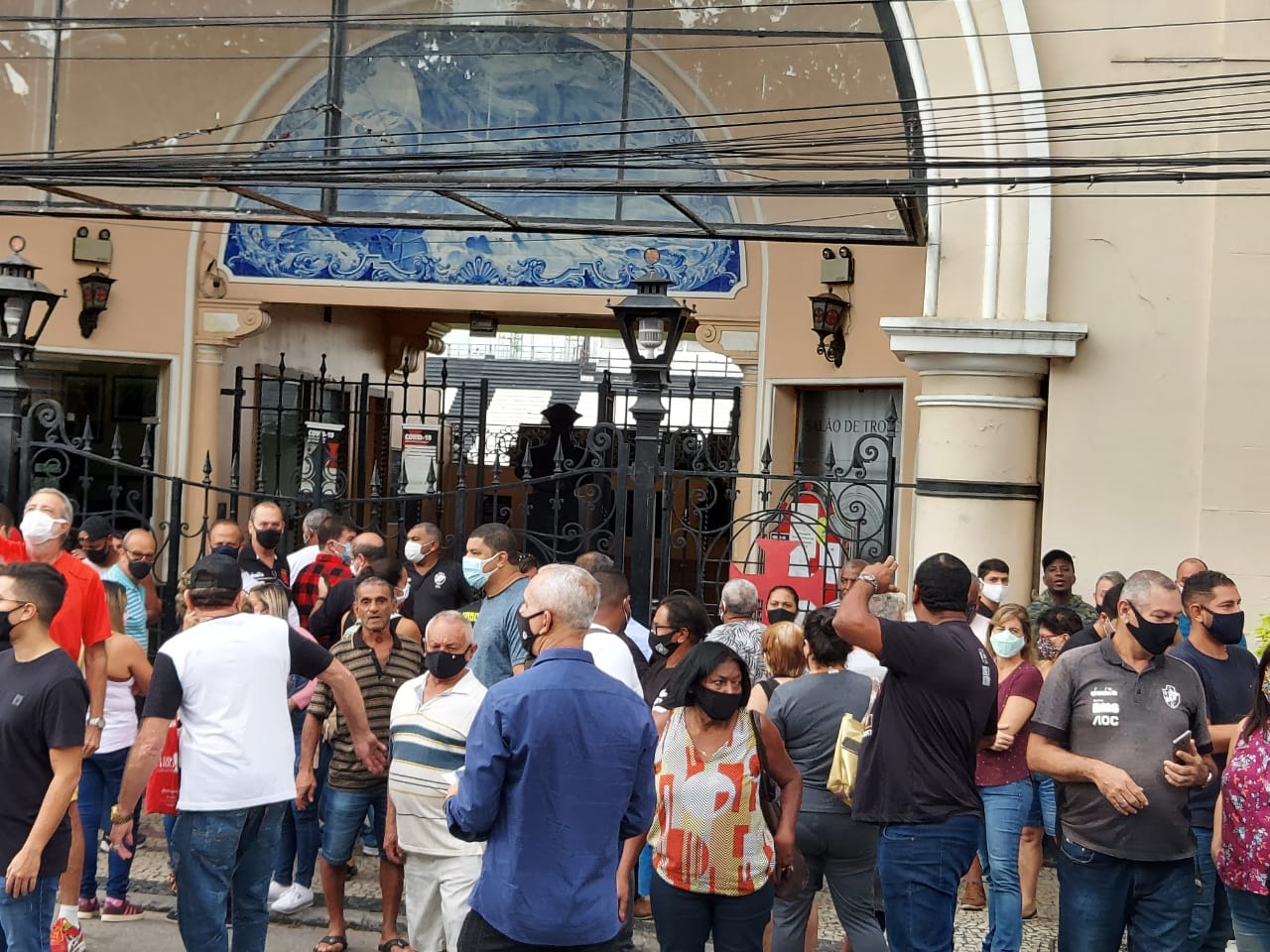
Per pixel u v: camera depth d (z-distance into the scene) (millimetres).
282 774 6227
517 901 4707
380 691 7480
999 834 7148
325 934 7684
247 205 14711
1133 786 5691
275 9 13141
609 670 6469
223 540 10172
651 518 10094
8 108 13141
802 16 11273
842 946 7473
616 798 4828
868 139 9711
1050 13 10492
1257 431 10148
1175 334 10297
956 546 10383
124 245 14945
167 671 6047
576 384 29797
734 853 5609
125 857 6816
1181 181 8523
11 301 11047
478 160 10266
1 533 7922
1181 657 6566
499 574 7473
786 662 6727
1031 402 10453
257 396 15820
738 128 12203
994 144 10008
